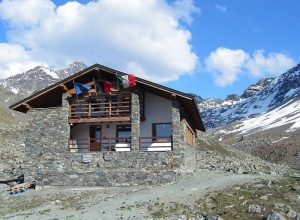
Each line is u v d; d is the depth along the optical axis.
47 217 26.66
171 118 40.22
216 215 24.42
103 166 37.44
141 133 40.44
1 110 116.38
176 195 29.41
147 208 26.94
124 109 40.22
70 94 40.38
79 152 38.12
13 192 36.16
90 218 25.67
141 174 36.09
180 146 37.28
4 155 57.78
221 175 36.72
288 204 25.41
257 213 24.22
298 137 171.00
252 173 41.22
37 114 39.91
